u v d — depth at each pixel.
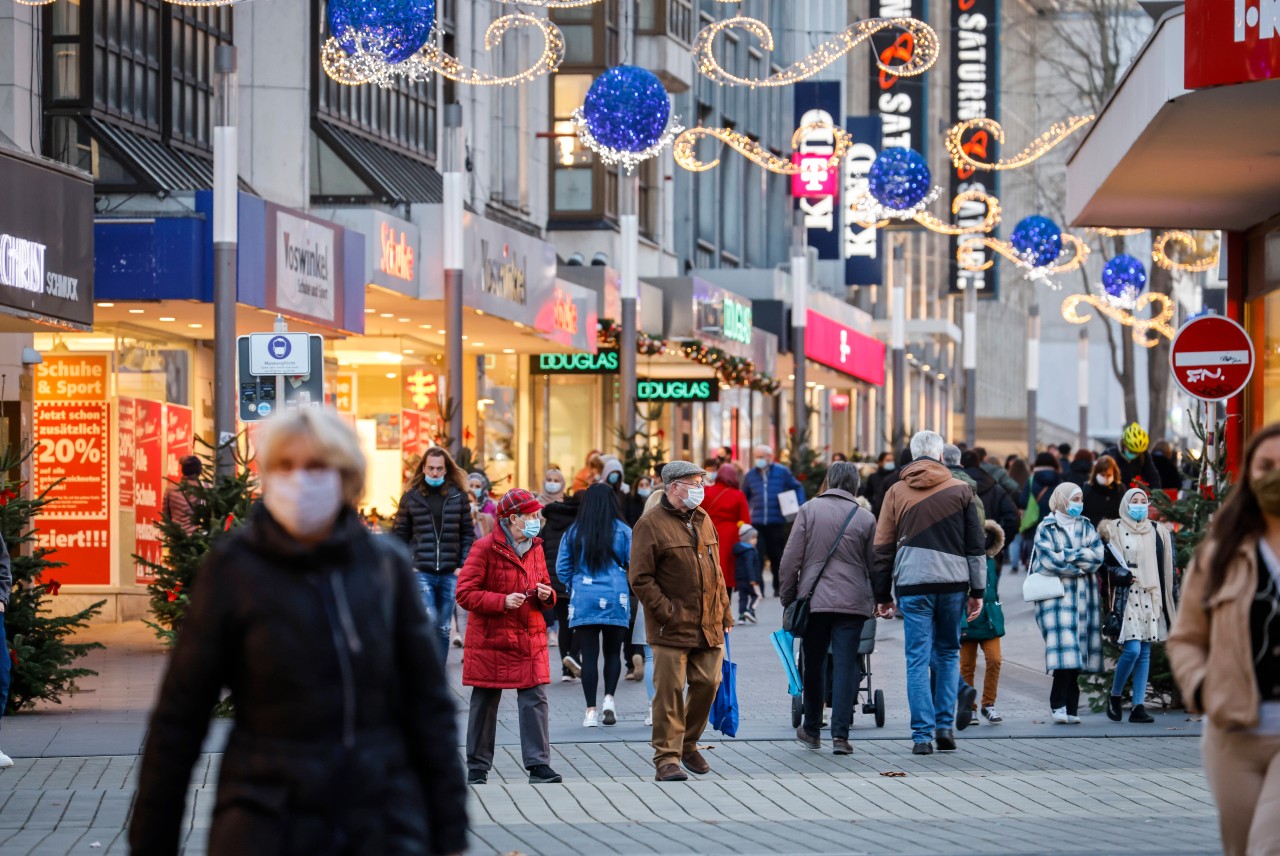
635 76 49.62
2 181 39.41
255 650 11.63
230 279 45.34
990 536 36.53
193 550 38.69
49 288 41.34
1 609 31.20
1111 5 130.12
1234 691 15.12
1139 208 47.38
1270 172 41.94
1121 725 36.62
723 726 30.70
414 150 75.81
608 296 81.06
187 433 61.53
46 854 22.45
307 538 11.85
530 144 90.06
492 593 28.70
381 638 11.83
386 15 38.03
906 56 72.06
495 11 85.81
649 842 23.55
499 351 82.81
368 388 74.50
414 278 62.41
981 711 37.00
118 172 53.44
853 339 120.81
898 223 127.88
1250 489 15.38
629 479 69.75
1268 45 33.00
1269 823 14.86
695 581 29.59
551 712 38.88
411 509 42.19
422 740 12.05
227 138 45.19
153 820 11.74
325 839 11.52
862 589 32.69
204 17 60.88
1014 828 24.72
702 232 121.19
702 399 89.50
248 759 11.62
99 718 36.25
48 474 56.78
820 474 89.00
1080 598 36.56
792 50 139.00
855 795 27.92
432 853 11.95
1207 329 38.44
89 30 53.72
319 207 65.31
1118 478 43.06
